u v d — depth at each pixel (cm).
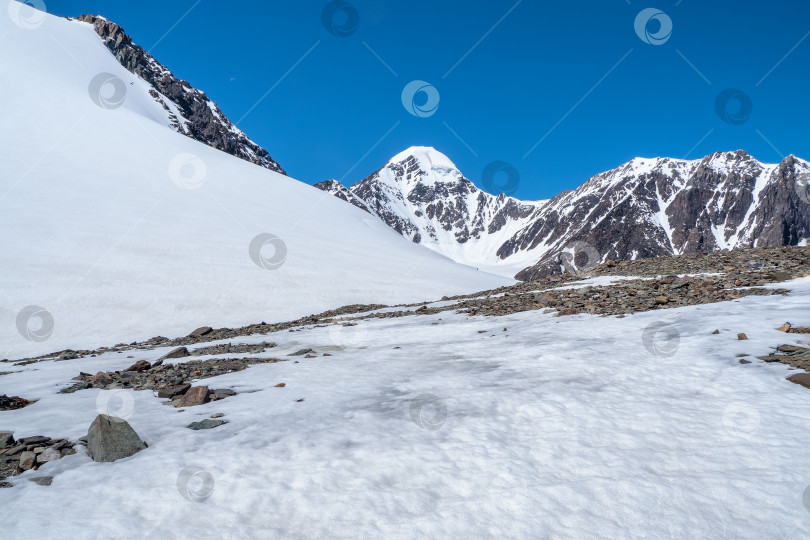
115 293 3938
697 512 547
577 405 908
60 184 6328
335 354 1689
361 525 557
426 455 732
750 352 1113
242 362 1634
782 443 684
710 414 813
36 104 8962
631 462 675
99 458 742
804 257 2508
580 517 553
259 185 9594
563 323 1820
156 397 1162
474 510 578
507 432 812
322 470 688
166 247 5231
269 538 536
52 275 4056
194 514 580
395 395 1058
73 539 525
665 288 2188
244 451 761
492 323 2077
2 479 680
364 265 6153
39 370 1725
